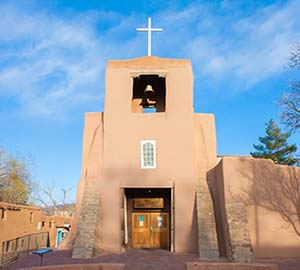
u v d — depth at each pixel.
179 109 19.05
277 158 38.09
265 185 15.95
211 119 21.09
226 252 15.40
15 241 18.75
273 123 39.88
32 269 10.74
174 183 18.08
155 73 19.38
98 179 18.52
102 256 15.55
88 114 21.52
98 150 19.36
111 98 19.27
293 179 16.30
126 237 19.34
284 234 15.38
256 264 11.12
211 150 20.44
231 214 15.23
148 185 18.19
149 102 22.33
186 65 19.58
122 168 18.39
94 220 16.56
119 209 17.78
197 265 11.23
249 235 14.55
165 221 20.47
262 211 15.55
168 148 18.59
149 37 20.45
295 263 13.60
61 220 40.34
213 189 18.20
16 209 25.61
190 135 18.70
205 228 16.16
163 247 20.02
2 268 13.25
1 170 40.06
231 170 16.11
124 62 19.77
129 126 18.92
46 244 30.41
